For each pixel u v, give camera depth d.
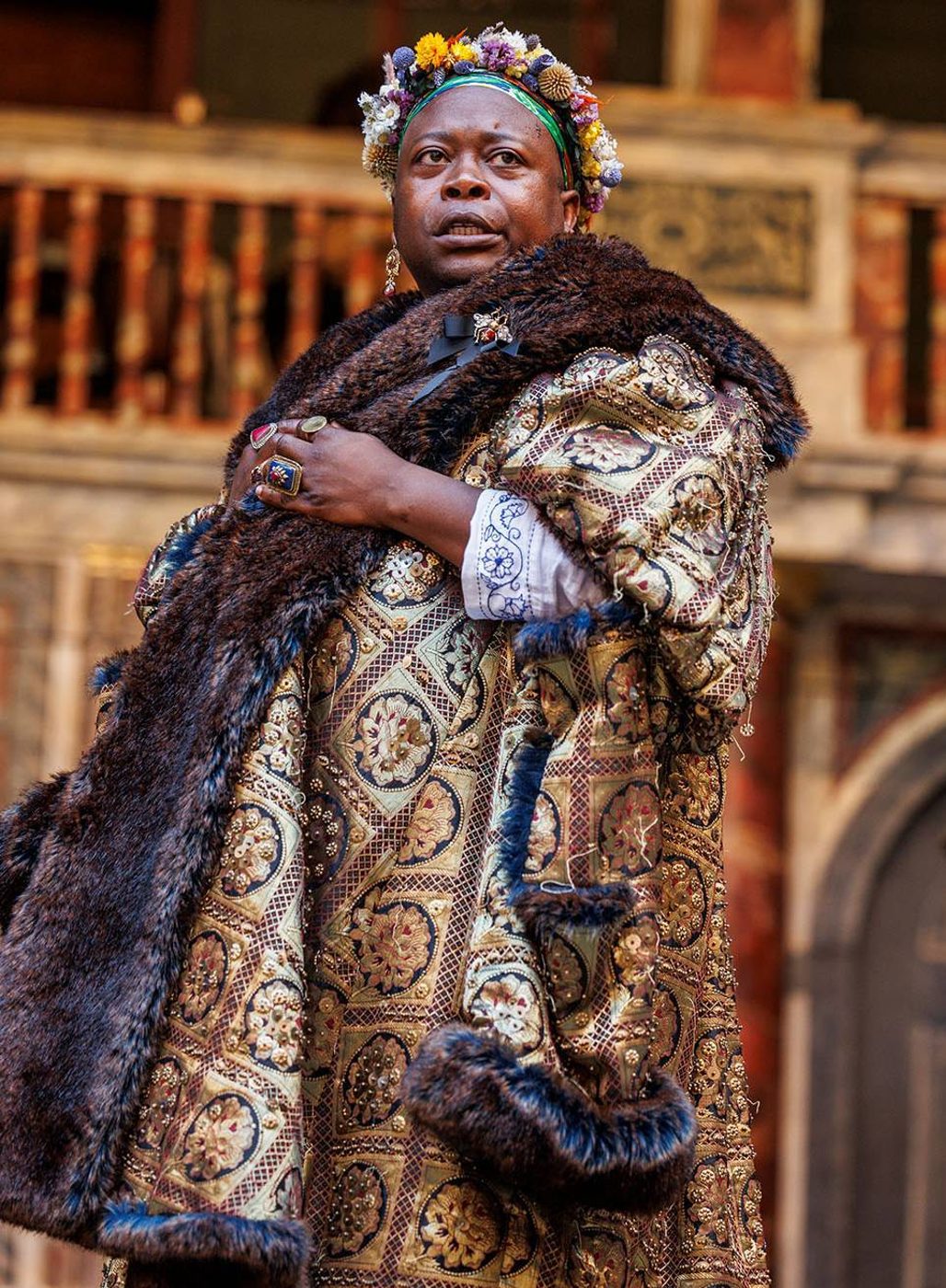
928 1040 10.28
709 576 2.69
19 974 2.75
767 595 2.88
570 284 2.93
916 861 10.51
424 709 2.82
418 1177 2.68
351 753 2.82
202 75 12.71
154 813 2.77
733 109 10.15
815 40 10.97
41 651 9.74
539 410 2.80
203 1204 2.55
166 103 12.70
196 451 9.82
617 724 2.69
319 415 2.97
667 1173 2.58
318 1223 2.71
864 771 10.49
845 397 9.99
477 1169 2.68
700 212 10.11
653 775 2.71
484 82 3.23
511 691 2.79
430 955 2.74
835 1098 10.13
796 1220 9.98
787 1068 10.16
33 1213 2.62
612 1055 2.61
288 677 2.79
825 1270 9.94
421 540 2.82
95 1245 2.62
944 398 10.45
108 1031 2.66
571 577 2.73
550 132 3.24
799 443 2.92
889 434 10.20
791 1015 10.22
